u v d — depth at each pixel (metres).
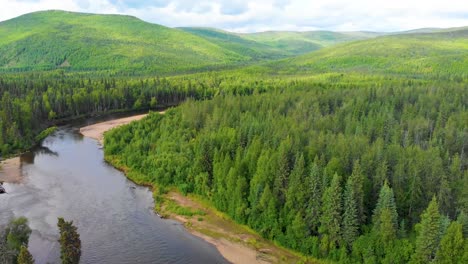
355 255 72.12
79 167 126.31
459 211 78.44
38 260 73.12
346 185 76.19
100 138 162.25
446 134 120.88
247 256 77.19
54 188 109.00
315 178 78.75
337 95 177.00
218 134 114.88
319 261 75.00
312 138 104.19
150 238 82.88
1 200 100.25
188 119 142.62
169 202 99.50
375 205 80.25
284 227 80.88
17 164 129.12
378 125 129.88
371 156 88.44
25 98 194.50
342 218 75.19
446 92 178.12
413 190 81.12
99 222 89.31
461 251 63.62
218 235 84.56
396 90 182.75
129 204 99.31
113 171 122.69
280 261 75.62
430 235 66.06
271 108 151.62
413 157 90.31
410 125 129.38
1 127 141.50
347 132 125.25
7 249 68.00
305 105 158.12
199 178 102.31
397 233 72.50
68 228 75.38
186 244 80.94
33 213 93.06
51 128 173.00
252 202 86.38
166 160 114.00
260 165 89.25
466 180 82.06
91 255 75.75
